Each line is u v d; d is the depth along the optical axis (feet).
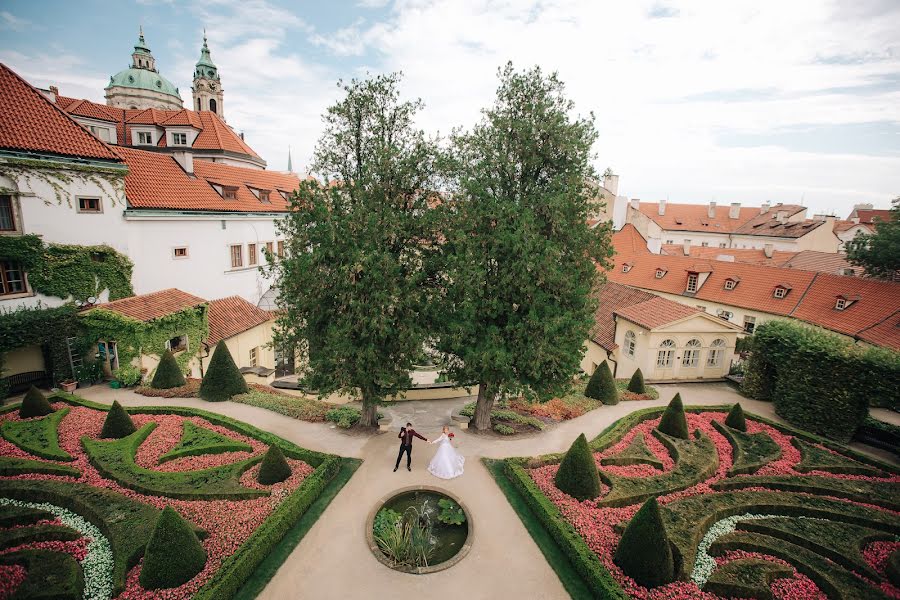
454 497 53.01
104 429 58.85
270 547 43.16
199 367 93.97
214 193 114.42
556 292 63.21
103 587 36.19
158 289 96.17
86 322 78.43
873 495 52.90
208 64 272.72
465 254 59.31
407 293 59.98
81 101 148.36
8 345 69.51
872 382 68.44
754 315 129.39
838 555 42.27
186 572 36.96
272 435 63.98
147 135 156.04
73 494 46.03
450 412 86.58
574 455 51.98
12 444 55.88
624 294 123.85
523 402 85.25
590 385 87.86
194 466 54.95
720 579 38.91
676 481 54.75
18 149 70.38
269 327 117.29
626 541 40.27
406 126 63.16
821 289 119.85
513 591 39.86
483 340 62.90
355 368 61.36
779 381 81.82
